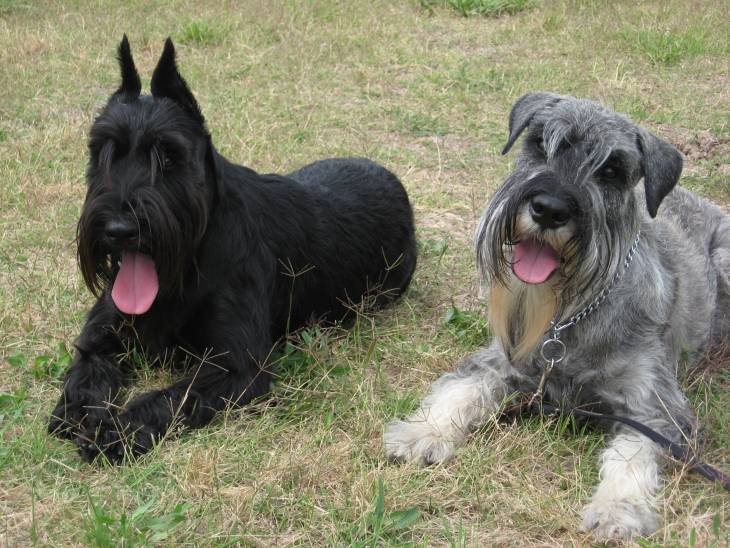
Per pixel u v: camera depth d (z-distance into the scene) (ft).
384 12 14.28
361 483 5.73
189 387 6.19
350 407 6.34
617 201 5.93
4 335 6.79
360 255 7.25
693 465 5.86
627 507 5.60
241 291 6.41
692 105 10.70
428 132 9.90
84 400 6.17
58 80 10.94
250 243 6.51
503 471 5.88
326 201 7.19
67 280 7.32
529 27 13.64
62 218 8.05
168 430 6.01
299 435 6.11
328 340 6.94
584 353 6.12
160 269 6.11
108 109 6.17
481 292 7.36
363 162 7.68
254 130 9.51
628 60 12.22
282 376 6.59
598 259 5.84
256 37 12.78
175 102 6.22
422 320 7.26
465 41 13.14
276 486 5.73
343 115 10.26
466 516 5.68
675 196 7.04
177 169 6.11
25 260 7.54
